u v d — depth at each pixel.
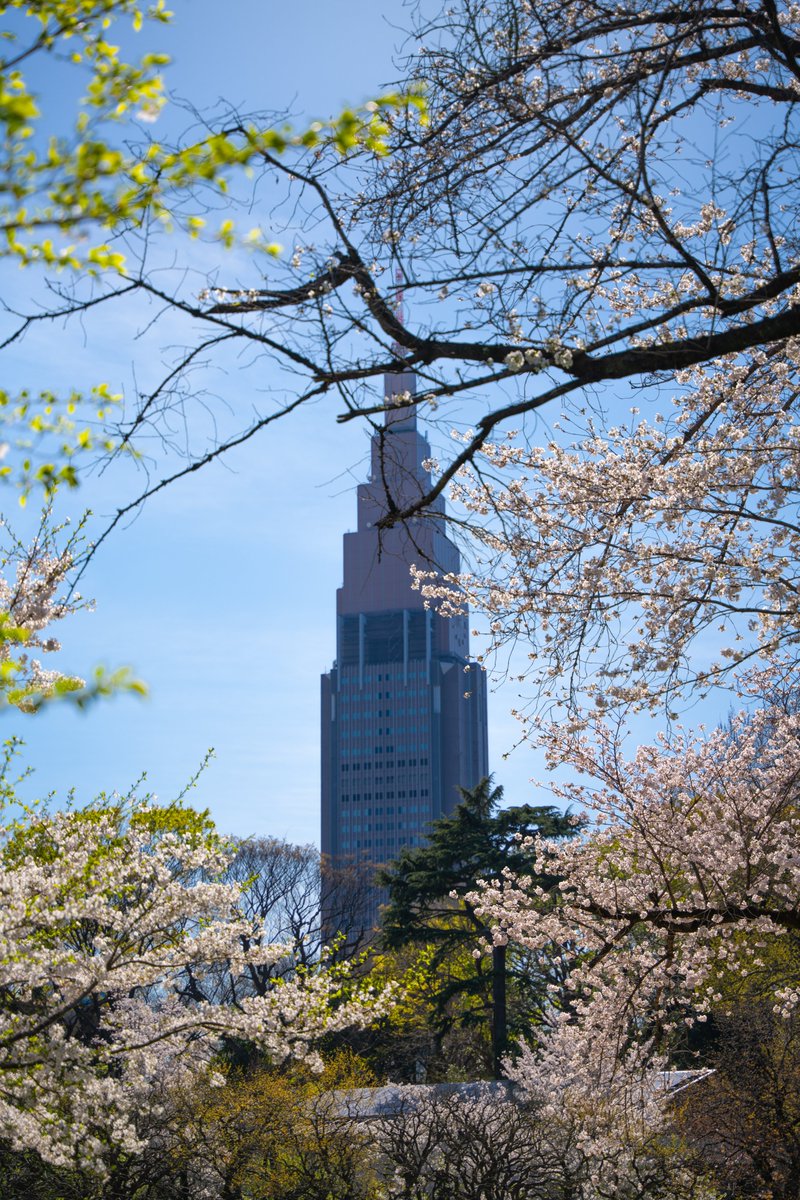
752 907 13.60
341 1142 24.08
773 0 7.30
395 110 5.66
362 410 6.82
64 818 15.38
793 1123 21.05
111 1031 19.33
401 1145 23.12
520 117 7.78
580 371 6.79
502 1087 30.00
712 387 12.73
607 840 15.62
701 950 15.47
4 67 5.04
